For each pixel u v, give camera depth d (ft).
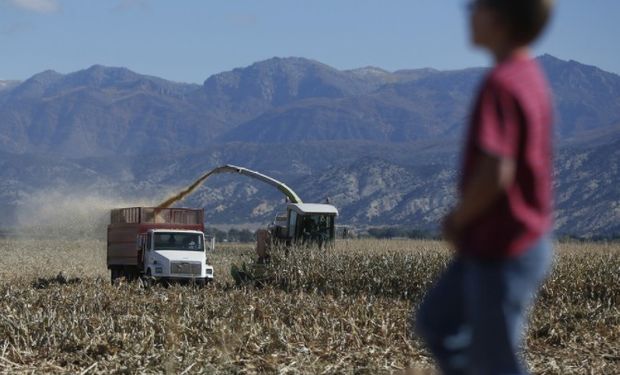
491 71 42.39
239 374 108.37
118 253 323.37
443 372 47.34
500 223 42.78
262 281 267.39
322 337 134.92
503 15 42.80
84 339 127.24
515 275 43.29
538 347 136.67
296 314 159.33
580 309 176.86
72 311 160.76
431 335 47.06
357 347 131.03
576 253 252.42
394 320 151.53
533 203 42.91
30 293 202.59
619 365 117.19
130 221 317.83
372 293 242.58
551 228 44.47
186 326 140.87
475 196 41.45
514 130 41.16
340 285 247.91
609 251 262.06
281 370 108.47
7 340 127.24
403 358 119.65
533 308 169.58
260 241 282.15
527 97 41.42
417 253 254.27
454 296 45.73
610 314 170.19
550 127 43.27
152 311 168.96
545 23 43.19
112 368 112.98
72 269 428.15
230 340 123.34
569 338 143.33
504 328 43.80
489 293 43.57
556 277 212.02
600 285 217.15
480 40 44.09
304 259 258.78
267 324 142.92
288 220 284.41
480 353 44.42
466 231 43.96
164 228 305.73
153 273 289.33
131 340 128.16
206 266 293.43
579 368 111.96
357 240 340.80
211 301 185.68
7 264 470.39
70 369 113.19
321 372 107.96
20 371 110.83
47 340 127.75
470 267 44.19
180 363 111.75
